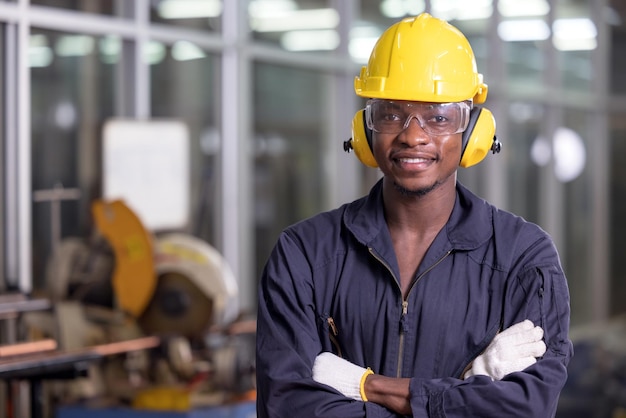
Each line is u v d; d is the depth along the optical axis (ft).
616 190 36.42
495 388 6.09
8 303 12.57
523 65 30.81
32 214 16.01
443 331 6.40
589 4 34.50
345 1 22.89
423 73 6.38
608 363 29.76
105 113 17.29
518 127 30.78
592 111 35.37
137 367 14.14
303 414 6.31
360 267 6.60
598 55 35.17
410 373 6.43
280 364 6.45
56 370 11.07
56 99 16.43
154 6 18.10
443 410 6.11
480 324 6.40
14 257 15.66
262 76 20.83
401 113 6.40
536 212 32.09
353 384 6.33
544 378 6.17
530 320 6.36
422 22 6.59
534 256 6.50
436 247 6.50
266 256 21.16
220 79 19.84
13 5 15.52
